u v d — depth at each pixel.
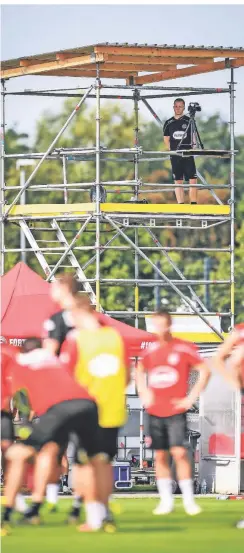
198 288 144.75
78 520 37.75
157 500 49.31
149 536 35.22
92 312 34.81
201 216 66.31
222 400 55.03
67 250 65.56
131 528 37.28
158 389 40.66
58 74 70.44
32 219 67.44
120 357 34.41
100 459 34.97
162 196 158.50
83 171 158.62
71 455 52.56
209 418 55.41
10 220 68.44
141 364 40.88
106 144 169.62
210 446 55.25
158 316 40.53
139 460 60.47
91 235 135.00
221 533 36.25
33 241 67.50
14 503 35.41
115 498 50.41
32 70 67.62
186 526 38.16
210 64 68.31
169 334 40.59
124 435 61.19
